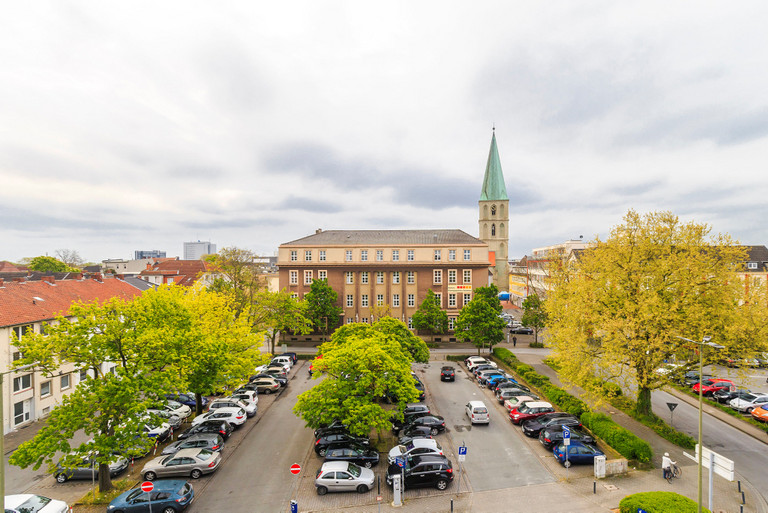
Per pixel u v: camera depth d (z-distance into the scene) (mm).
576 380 30453
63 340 21219
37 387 33719
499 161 103062
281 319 52688
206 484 24250
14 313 33719
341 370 26406
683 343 27828
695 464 25641
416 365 51188
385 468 25766
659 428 29656
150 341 22797
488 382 41250
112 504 20703
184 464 24766
